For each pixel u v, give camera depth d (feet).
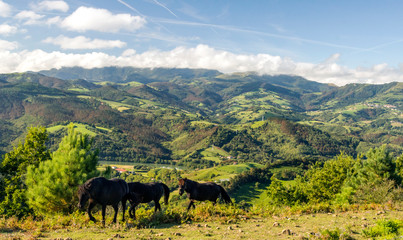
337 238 31.32
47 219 44.65
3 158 100.73
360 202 66.03
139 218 42.57
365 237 32.63
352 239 31.81
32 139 100.37
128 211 44.24
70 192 59.93
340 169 157.89
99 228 36.81
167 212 43.98
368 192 67.26
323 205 53.83
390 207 54.49
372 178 96.53
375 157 100.22
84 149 68.69
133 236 32.58
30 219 43.57
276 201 163.22
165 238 31.91
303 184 205.57
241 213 47.21
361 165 122.72
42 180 63.31
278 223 39.55
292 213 49.78
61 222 39.83
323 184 163.84
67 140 68.80
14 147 103.50
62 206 61.82
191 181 47.80
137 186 42.47
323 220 43.50
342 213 50.26
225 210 46.37
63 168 61.11
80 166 62.03
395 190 63.41
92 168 67.15
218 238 32.07
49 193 59.57
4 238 31.76
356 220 43.09
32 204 64.39
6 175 100.63
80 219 40.96
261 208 51.98
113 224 37.76
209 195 48.98
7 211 81.46
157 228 37.68
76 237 32.40
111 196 37.76
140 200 42.63
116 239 31.17
